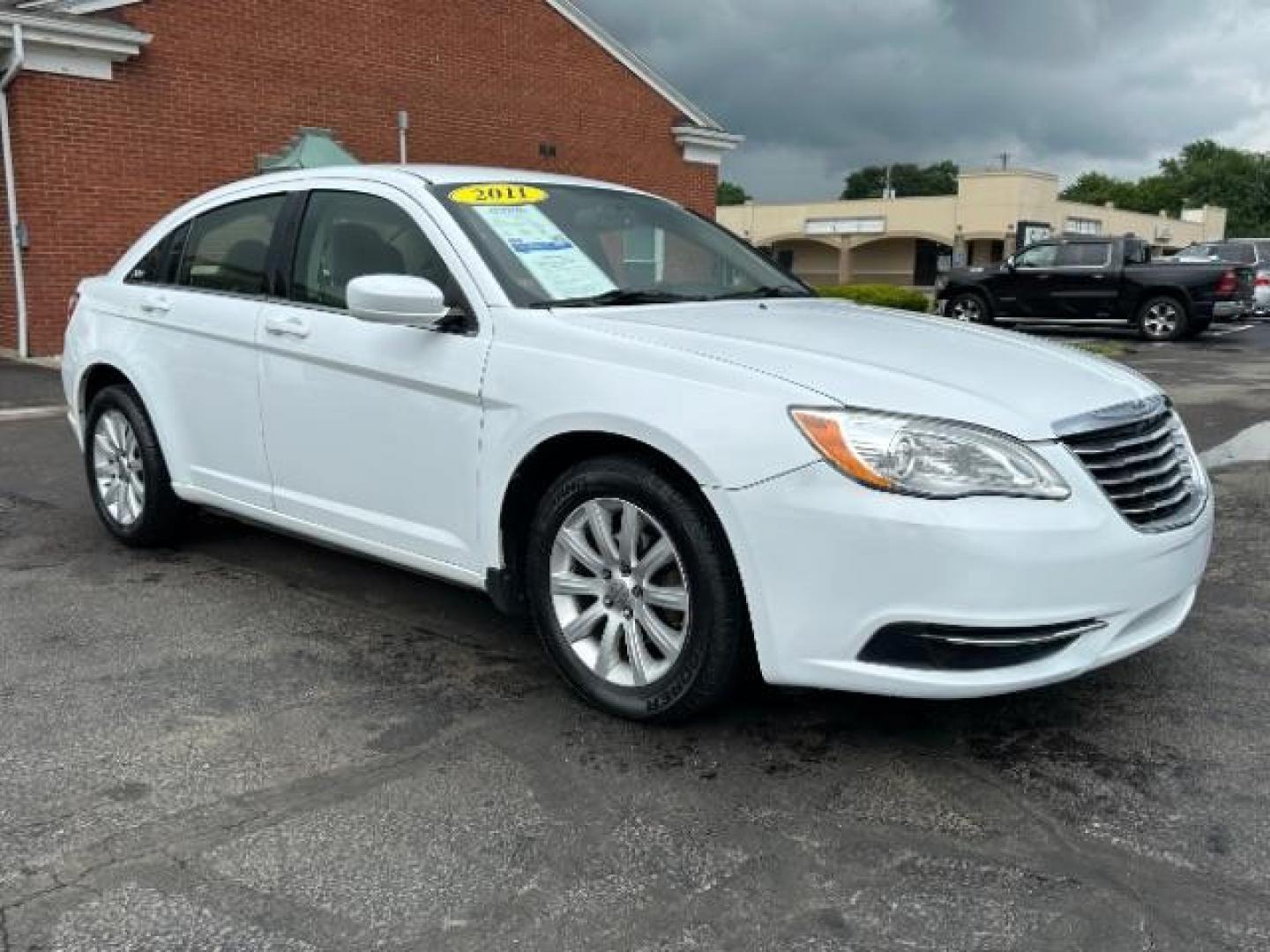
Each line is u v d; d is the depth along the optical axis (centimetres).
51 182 1213
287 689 364
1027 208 4678
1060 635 289
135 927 238
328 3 1463
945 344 356
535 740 329
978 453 285
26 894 249
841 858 268
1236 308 1733
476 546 361
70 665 382
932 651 285
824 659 294
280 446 424
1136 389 341
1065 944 235
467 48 1648
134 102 1271
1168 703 356
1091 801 295
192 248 479
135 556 511
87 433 530
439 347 363
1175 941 236
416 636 413
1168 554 310
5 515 582
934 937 237
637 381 318
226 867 261
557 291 371
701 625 313
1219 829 282
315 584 474
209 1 1327
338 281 410
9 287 1238
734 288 433
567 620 347
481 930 239
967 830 280
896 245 5431
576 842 273
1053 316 1839
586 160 1855
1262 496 640
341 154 1434
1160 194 10531
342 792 297
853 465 284
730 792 298
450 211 386
